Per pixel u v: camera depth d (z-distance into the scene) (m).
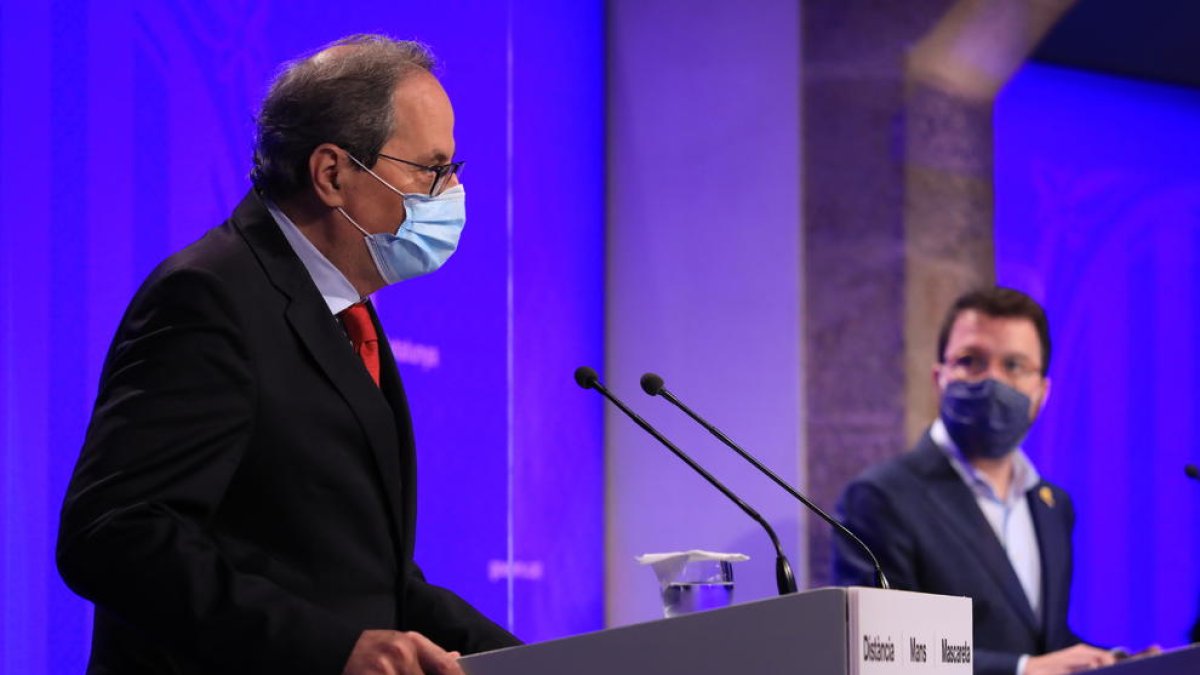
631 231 18.61
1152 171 18.83
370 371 7.09
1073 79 18.48
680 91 18.45
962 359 16.48
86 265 11.70
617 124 18.80
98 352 11.74
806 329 17.38
